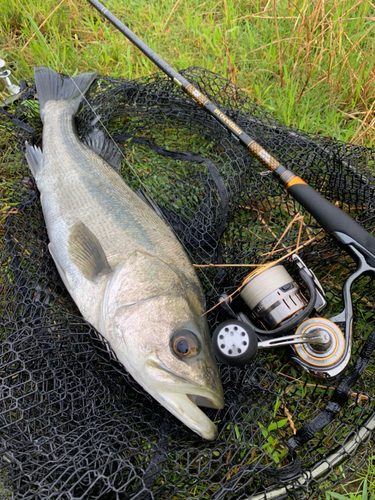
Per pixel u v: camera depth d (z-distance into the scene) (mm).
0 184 579
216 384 379
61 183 525
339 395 417
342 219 418
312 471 391
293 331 426
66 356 439
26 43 711
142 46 569
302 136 555
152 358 388
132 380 432
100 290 442
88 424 397
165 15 778
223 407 390
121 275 430
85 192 511
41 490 337
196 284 440
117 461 374
